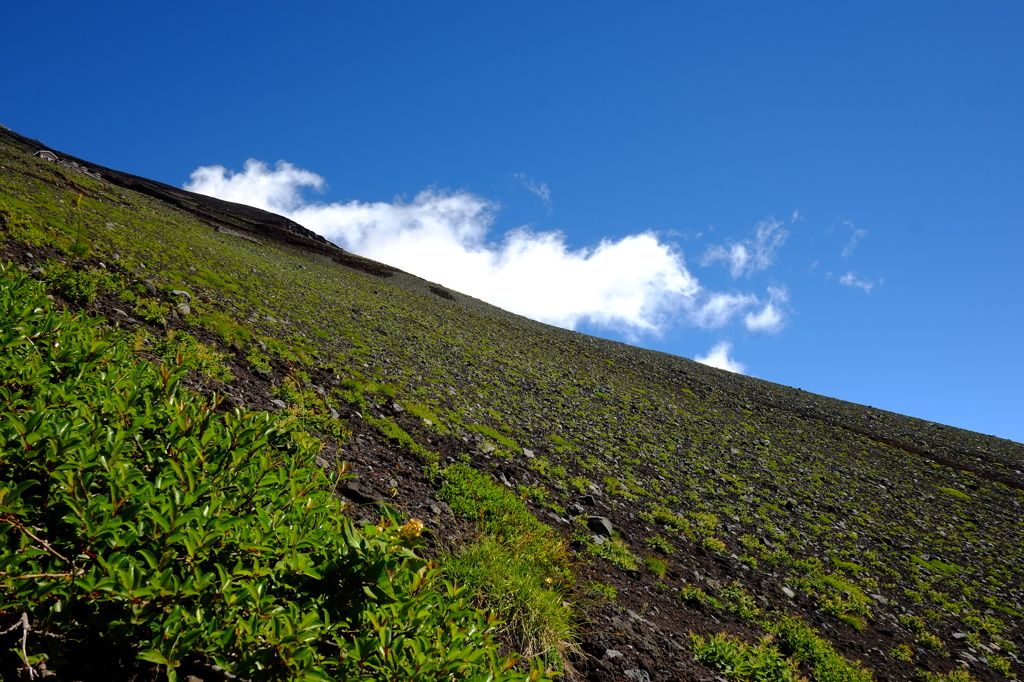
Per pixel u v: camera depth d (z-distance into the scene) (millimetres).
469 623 3877
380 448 11195
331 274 59812
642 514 15688
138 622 2789
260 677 2787
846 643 11664
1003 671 12875
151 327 11984
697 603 10438
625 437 26625
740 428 40406
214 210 101000
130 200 53812
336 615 3492
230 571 3260
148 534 3172
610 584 9492
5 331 4227
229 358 12391
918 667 11586
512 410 23266
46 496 3232
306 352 17562
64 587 2805
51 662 2730
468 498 9711
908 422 63938
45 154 71812
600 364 52938
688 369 65750
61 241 15617
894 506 29000
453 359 30234
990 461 50094
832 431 49312
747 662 7984
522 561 7738
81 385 4250
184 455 3744
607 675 6375
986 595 18781
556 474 16281
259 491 3863
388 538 3928
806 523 21219
